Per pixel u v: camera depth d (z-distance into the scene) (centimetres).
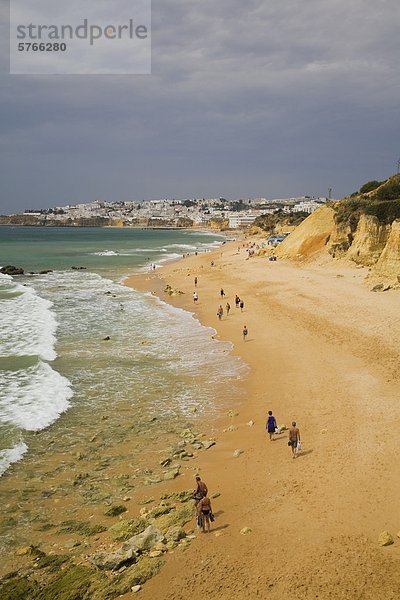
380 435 1888
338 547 1296
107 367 3038
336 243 7044
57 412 2348
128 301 5322
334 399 2333
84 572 1274
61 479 1783
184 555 1323
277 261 7869
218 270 7562
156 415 2338
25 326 3975
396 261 4912
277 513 1480
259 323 4025
